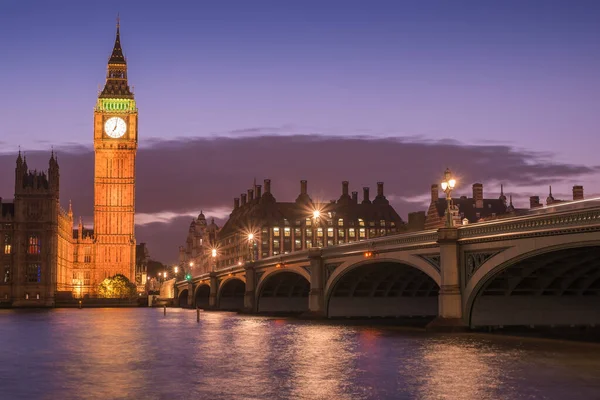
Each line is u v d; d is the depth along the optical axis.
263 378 40.09
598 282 64.62
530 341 57.28
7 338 71.06
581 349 51.94
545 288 63.28
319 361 47.56
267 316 119.31
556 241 51.81
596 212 48.38
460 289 63.31
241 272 139.25
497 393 34.84
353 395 34.59
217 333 75.50
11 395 35.28
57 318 124.38
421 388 36.31
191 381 39.25
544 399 33.41
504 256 57.25
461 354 49.72
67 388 37.28
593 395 34.25
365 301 95.62
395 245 73.25
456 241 63.19
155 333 77.31
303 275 101.62
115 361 49.03
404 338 63.03
